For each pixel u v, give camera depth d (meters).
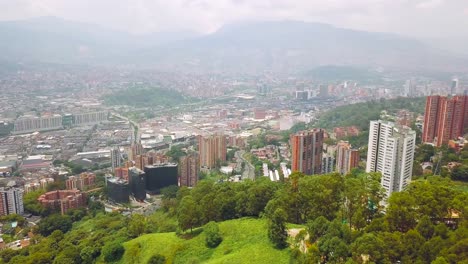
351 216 88.12
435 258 60.03
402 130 148.25
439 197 75.94
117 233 134.50
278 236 85.94
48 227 166.25
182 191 177.25
